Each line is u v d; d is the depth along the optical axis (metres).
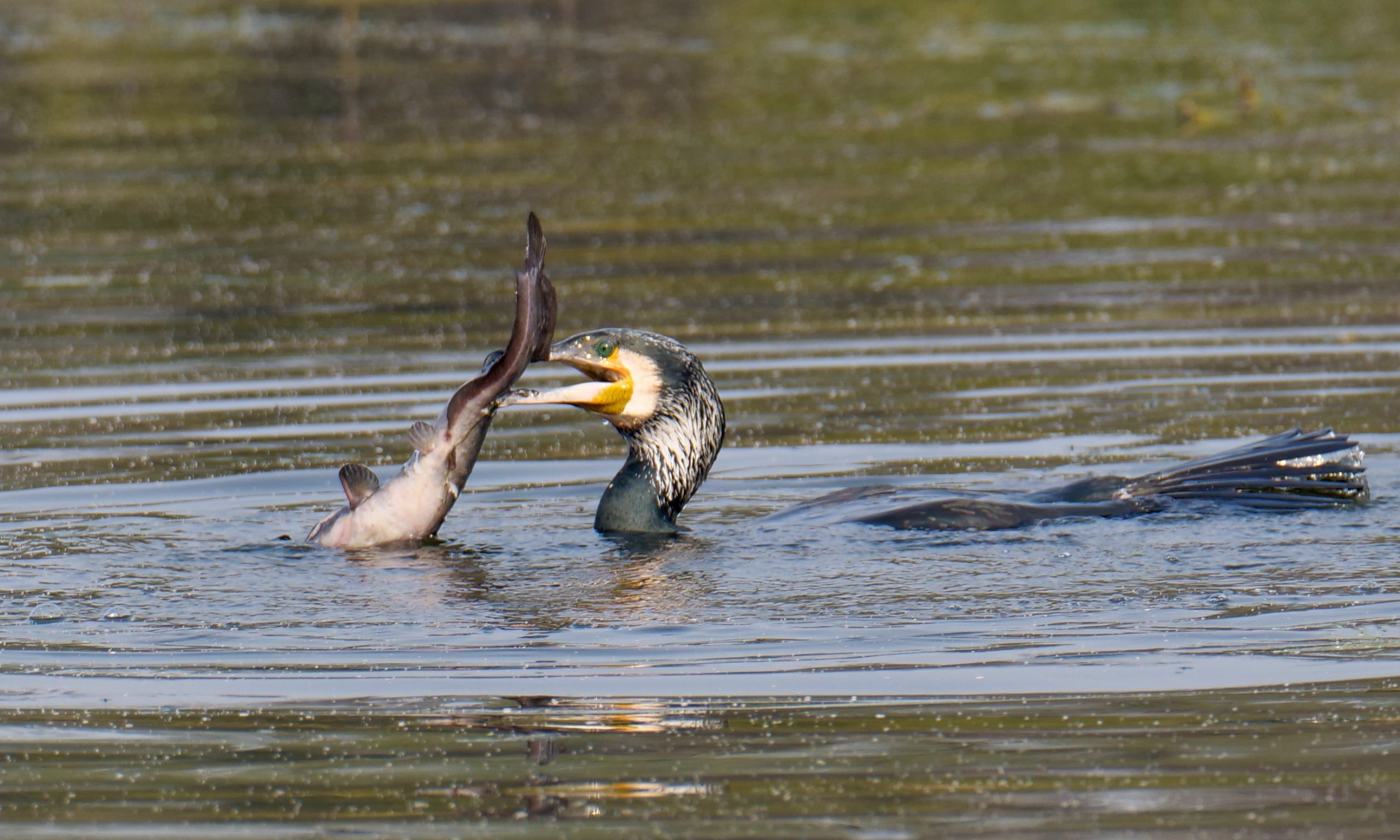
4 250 21.02
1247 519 10.27
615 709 7.80
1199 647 8.34
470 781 7.11
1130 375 14.52
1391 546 9.70
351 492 10.30
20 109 31.86
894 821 6.65
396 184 24.72
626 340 10.71
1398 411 13.15
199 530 10.71
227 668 8.34
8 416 13.84
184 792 7.03
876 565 9.62
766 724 7.61
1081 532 10.11
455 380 14.75
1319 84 30.81
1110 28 37.88
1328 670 8.04
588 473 12.25
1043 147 26.36
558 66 35.38
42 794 7.02
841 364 15.12
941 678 8.06
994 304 17.30
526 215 22.44
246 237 21.53
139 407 14.04
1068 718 7.61
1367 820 6.59
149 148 28.06
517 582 9.48
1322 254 19.08
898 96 31.00
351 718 7.76
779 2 43.22
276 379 14.90
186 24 42.94
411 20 42.88
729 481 11.98
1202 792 6.86
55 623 8.95
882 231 21.08
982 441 12.72
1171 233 20.56
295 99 32.41
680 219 22.02
